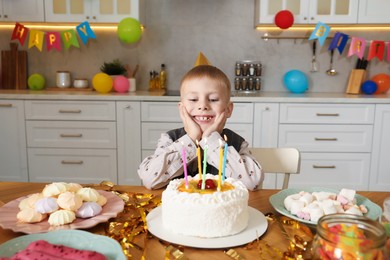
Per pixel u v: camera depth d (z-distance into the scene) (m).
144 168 1.20
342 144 2.78
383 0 2.85
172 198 0.80
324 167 2.80
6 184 1.16
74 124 2.79
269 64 3.24
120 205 0.93
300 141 2.78
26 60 3.22
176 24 3.21
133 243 0.76
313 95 2.92
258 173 1.20
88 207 0.86
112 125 2.78
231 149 1.20
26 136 2.83
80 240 0.72
